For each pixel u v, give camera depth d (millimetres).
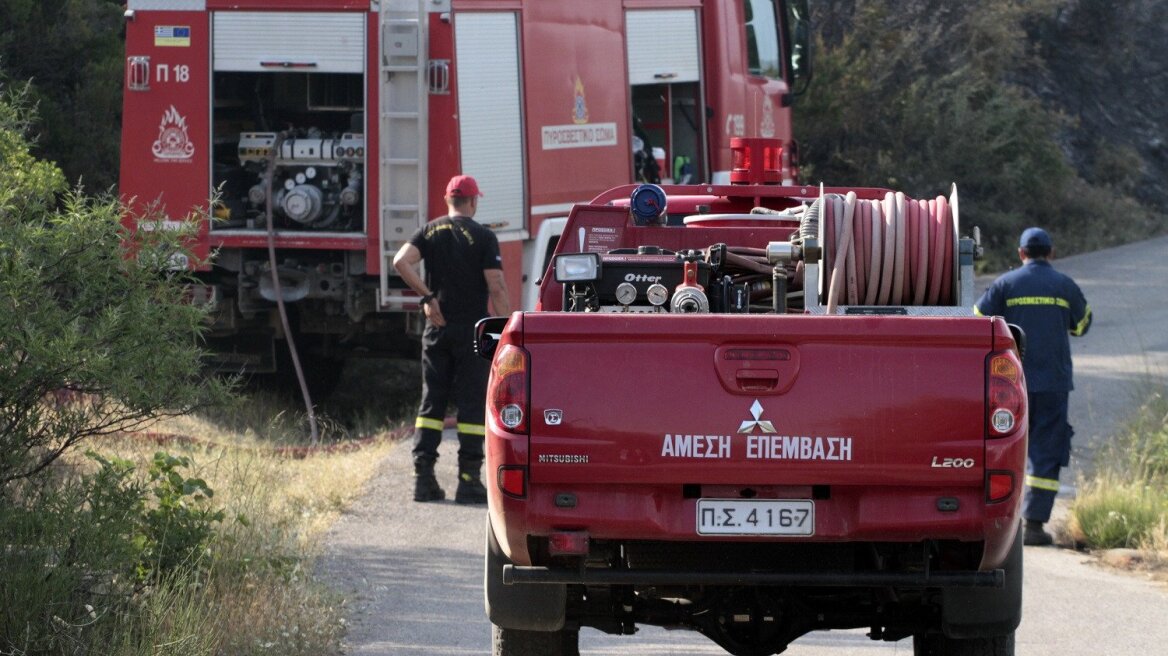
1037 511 34938
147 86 45812
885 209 21156
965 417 18000
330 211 46594
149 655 20703
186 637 21250
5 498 23141
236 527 27797
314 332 49562
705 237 27641
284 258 47250
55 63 64750
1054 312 35406
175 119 45875
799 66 63594
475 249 36188
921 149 114688
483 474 37281
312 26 45156
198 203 45875
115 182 63094
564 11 47438
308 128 48281
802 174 109312
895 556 19344
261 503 31375
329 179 46500
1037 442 35188
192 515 25594
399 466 40156
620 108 50188
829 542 18594
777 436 18031
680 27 52812
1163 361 63000
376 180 45219
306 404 48094
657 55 51875
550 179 46719
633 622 20656
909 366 18062
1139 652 25266
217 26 45531
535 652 20500
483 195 44531
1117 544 34500
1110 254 109812
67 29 64625
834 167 112500
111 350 23125
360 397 56312
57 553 22312
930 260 20828
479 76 44438
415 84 44188
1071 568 32438
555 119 46938
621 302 22688
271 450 40094
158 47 45750
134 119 45938
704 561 19219
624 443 18078
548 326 18188
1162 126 159250
